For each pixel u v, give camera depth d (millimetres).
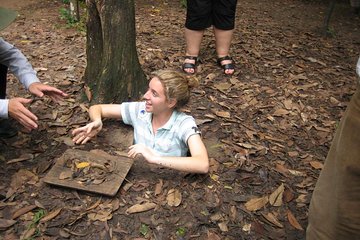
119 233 1781
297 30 4863
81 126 2465
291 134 2654
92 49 2668
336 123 2838
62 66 3295
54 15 4773
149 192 2008
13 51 2254
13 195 1935
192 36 3289
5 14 1703
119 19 2459
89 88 2701
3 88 2363
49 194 1948
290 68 3641
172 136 2152
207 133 2545
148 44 3906
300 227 1909
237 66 3553
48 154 2221
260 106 2926
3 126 2334
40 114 2561
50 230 1762
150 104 2102
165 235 1794
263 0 6281
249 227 1884
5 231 1745
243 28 4656
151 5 5500
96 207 1895
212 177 2148
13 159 2168
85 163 2082
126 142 2328
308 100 3111
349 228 1332
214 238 1804
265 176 2215
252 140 2523
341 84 3463
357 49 4414
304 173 2281
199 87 3104
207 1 3141
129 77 2604
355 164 1205
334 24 5379
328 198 1347
